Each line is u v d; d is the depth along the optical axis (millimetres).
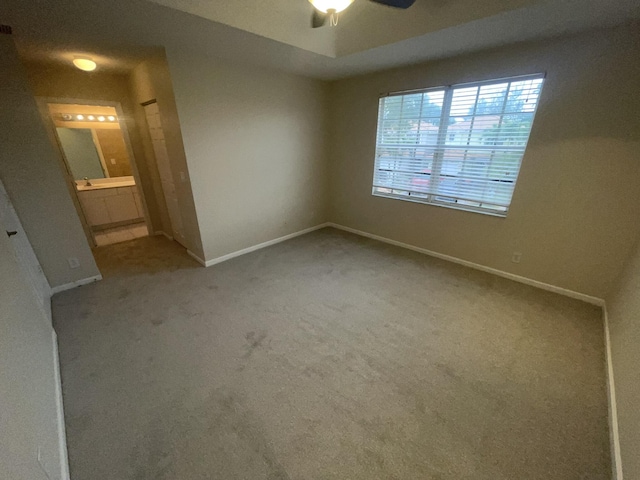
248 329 2273
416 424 1514
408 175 3619
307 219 4566
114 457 1361
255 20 2162
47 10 1798
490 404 1622
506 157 2773
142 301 2666
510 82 2578
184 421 1532
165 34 2234
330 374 1837
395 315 2438
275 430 1484
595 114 2234
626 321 1798
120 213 4883
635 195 2201
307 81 3818
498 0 1794
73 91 3369
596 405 1611
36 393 1304
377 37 2488
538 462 1333
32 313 1713
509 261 3000
